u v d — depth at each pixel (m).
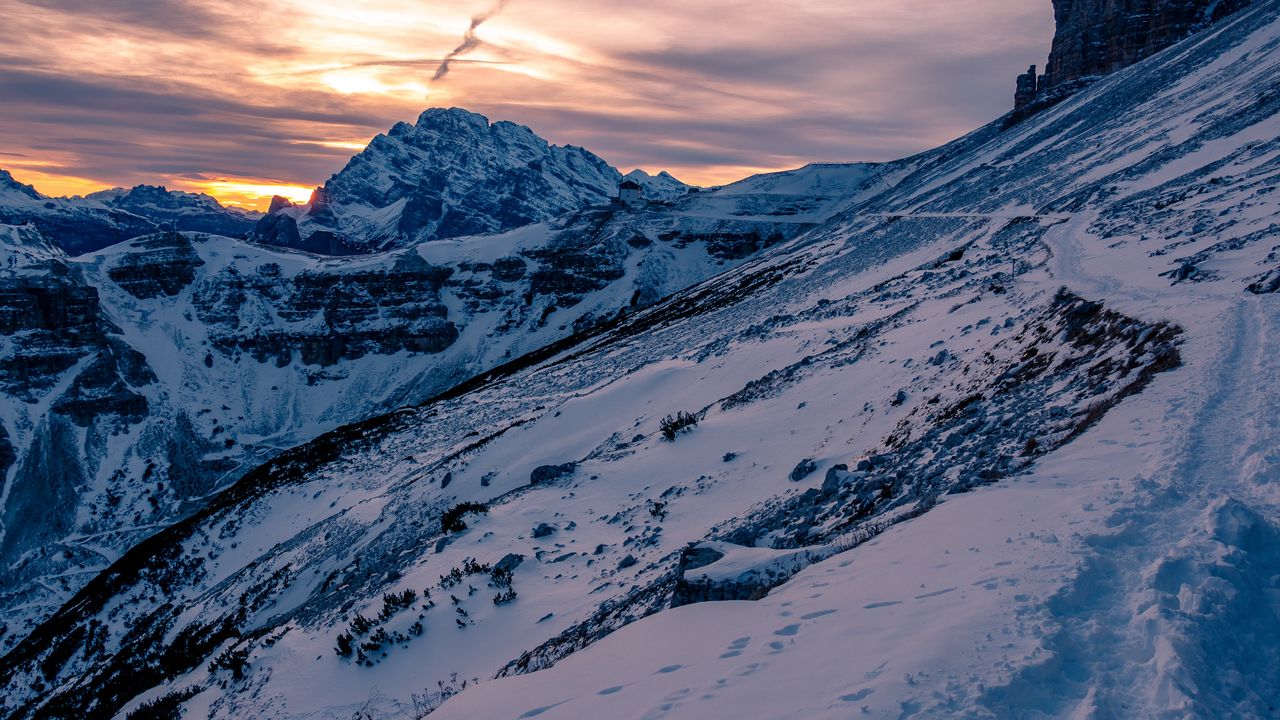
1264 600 6.96
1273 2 104.50
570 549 25.59
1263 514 8.26
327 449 90.00
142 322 186.75
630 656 9.93
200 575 68.50
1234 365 13.52
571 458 44.94
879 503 15.30
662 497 27.64
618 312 185.00
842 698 6.29
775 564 11.95
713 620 10.20
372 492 66.38
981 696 5.85
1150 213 40.75
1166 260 28.36
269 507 76.00
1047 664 6.18
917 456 17.53
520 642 19.48
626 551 23.19
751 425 31.34
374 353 193.00
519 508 32.28
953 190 105.81
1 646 98.00
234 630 46.53
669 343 80.19
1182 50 114.00
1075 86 150.62
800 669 7.30
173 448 153.38
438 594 24.84
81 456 143.38
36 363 154.00
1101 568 7.66
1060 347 20.88
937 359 27.28
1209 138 58.34
